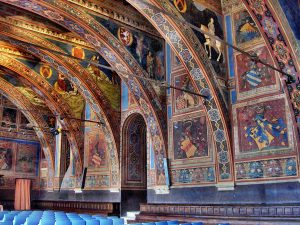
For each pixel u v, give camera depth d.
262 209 13.10
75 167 23.92
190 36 14.35
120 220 11.05
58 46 19.00
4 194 27.78
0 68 22.59
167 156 17.23
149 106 17.52
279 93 13.53
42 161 29.69
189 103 16.72
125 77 17.77
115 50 16.73
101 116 20.88
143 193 20.86
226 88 15.12
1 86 24.48
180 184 16.47
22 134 29.34
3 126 28.36
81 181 22.77
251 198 13.72
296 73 11.70
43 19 18.00
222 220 14.08
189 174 16.16
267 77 13.99
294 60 11.49
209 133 15.64
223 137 14.75
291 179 12.75
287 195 12.77
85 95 20.92
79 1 15.12
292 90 12.23
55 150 27.09
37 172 29.66
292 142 12.91
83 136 23.73
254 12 11.59
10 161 28.39
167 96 17.83
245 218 13.39
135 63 17.23
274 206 12.80
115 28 16.55
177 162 16.80
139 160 21.12
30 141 29.75
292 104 12.45
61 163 26.50
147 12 14.04
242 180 14.11
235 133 14.62
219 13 15.59
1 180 27.78
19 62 21.30
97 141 22.56
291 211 12.38
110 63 17.64
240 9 15.16
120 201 19.97
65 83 23.31
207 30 14.95
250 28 14.74
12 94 25.12
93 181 22.25
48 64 21.92
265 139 13.69
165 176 17.05
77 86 20.72
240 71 14.87
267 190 13.32
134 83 17.56
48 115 26.80
